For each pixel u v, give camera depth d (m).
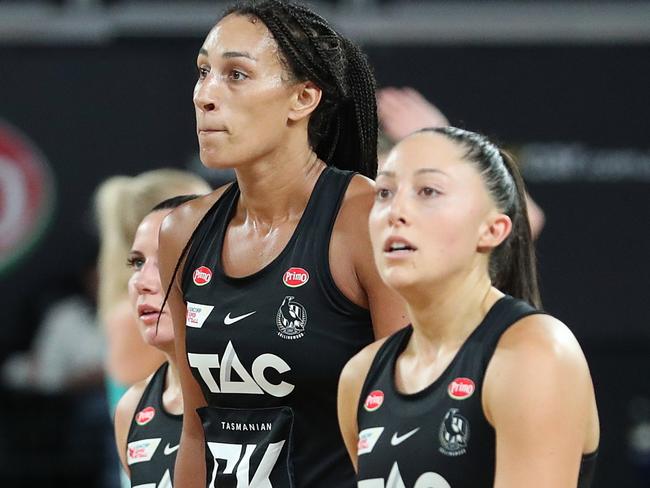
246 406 7.39
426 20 17.89
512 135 17.84
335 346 7.17
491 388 5.95
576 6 17.89
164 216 8.74
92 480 18.98
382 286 7.11
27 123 18.36
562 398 5.86
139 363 11.14
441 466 6.01
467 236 6.16
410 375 6.37
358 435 6.53
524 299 6.70
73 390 18.95
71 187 18.42
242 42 7.11
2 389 18.92
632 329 17.84
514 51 17.88
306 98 7.34
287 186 7.40
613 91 17.83
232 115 7.08
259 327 7.20
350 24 17.84
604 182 17.81
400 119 12.04
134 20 18.28
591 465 6.38
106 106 18.34
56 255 18.61
